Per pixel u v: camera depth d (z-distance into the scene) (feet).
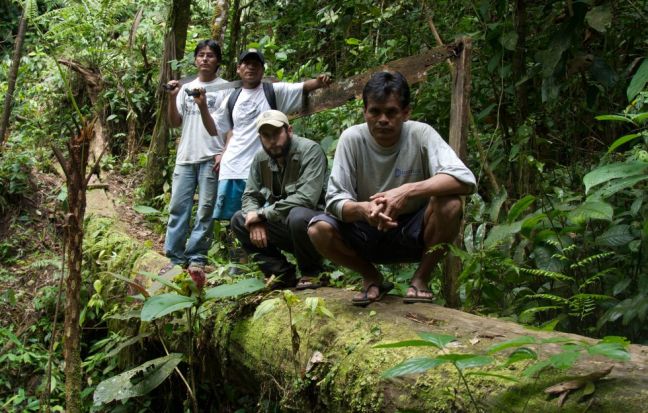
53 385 15.84
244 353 11.32
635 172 7.96
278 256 12.75
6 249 20.94
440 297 12.19
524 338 6.71
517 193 13.93
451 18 16.89
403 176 10.43
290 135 12.28
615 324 10.79
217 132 16.70
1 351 17.43
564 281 11.09
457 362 6.86
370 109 9.98
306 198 11.89
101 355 14.79
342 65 19.71
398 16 18.13
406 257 10.97
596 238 10.85
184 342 12.80
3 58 33.09
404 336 8.95
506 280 11.43
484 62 15.19
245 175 15.61
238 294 11.27
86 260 19.06
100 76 27.76
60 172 24.30
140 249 17.89
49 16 28.66
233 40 23.57
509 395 7.00
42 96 28.35
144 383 11.48
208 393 13.42
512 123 14.39
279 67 22.81
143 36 28.37
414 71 12.70
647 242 10.53
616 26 14.16
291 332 10.27
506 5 13.76
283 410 10.10
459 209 9.91
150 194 23.30
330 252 10.75
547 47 13.41
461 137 11.89
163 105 23.35
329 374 9.14
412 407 7.85
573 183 13.87
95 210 22.00
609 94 14.44
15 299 18.72
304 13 21.97
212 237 17.24
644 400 6.14
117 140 27.50
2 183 22.56
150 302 11.12
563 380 6.78
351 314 10.11
